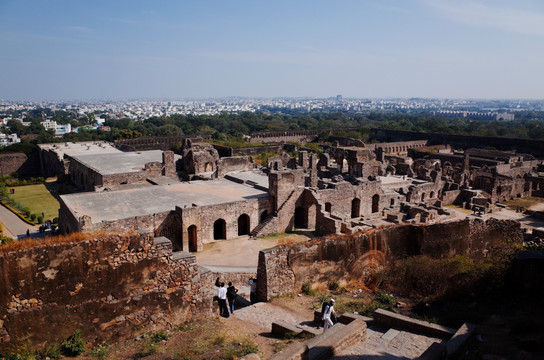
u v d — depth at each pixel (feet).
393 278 83.25
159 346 56.24
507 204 214.28
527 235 100.22
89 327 56.59
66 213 139.03
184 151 249.96
